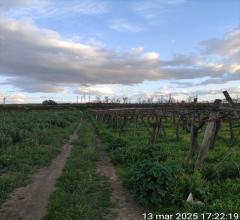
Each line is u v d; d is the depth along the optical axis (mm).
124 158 15766
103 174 13891
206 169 11750
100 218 8758
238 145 19500
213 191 9867
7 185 12008
